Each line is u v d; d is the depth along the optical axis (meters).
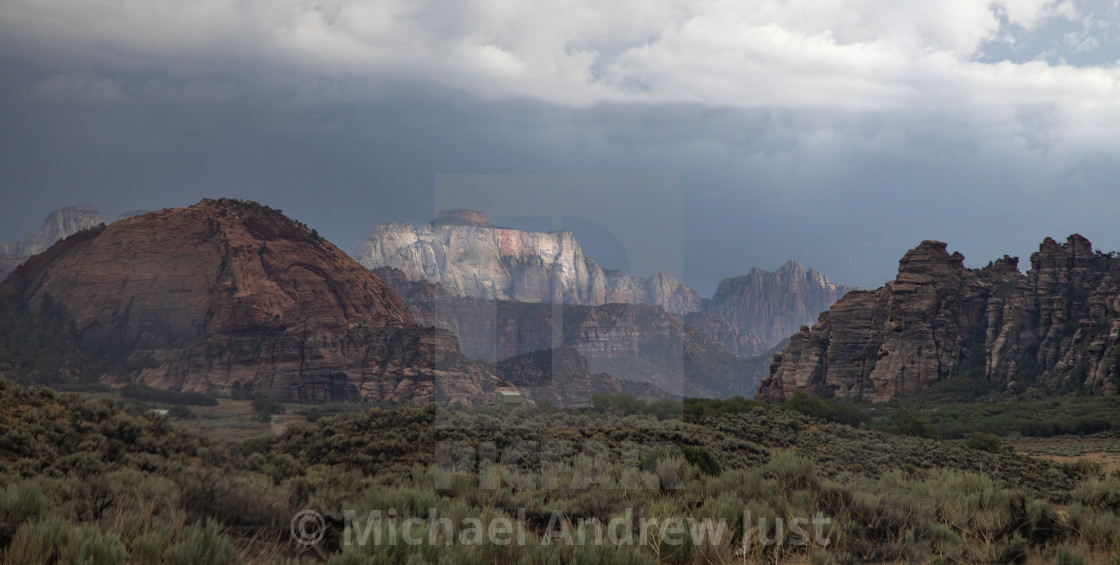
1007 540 9.10
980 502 10.90
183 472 9.86
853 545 8.79
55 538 6.33
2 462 11.48
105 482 8.73
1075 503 12.56
